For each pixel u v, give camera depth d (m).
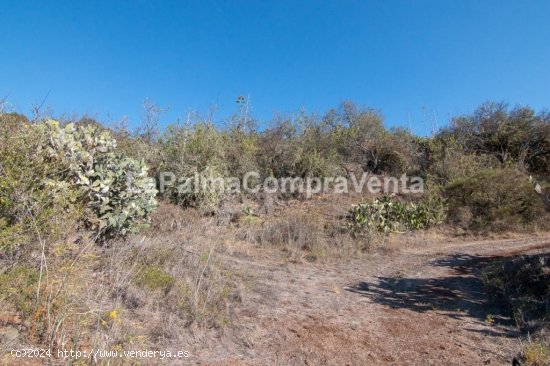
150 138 12.42
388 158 17.52
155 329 4.03
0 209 4.32
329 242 9.49
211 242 7.97
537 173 17.92
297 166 14.43
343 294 6.26
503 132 18.39
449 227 12.16
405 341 4.69
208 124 13.22
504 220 12.36
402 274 7.62
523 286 6.46
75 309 3.78
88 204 5.74
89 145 6.07
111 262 4.99
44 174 4.71
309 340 4.47
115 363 3.22
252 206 12.03
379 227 10.59
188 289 5.01
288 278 6.83
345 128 18.23
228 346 4.07
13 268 4.01
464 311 5.78
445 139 18.20
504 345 4.64
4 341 3.22
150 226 7.64
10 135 4.77
